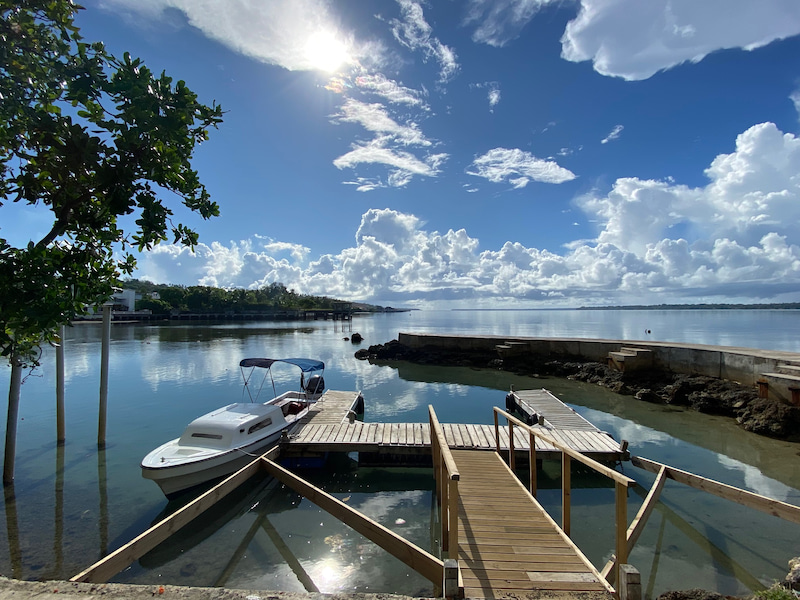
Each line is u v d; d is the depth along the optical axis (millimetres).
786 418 13297
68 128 3564
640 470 10711
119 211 3803
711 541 7477
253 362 14852
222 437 10172
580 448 10445
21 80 3727
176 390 20641
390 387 22031
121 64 3592
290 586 6371
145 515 8578
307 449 10875
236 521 8305
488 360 27844
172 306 108250
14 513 8633
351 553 7242
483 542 5875
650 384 19281
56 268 3867
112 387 21156
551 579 4988
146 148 3811
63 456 11695
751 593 6078
